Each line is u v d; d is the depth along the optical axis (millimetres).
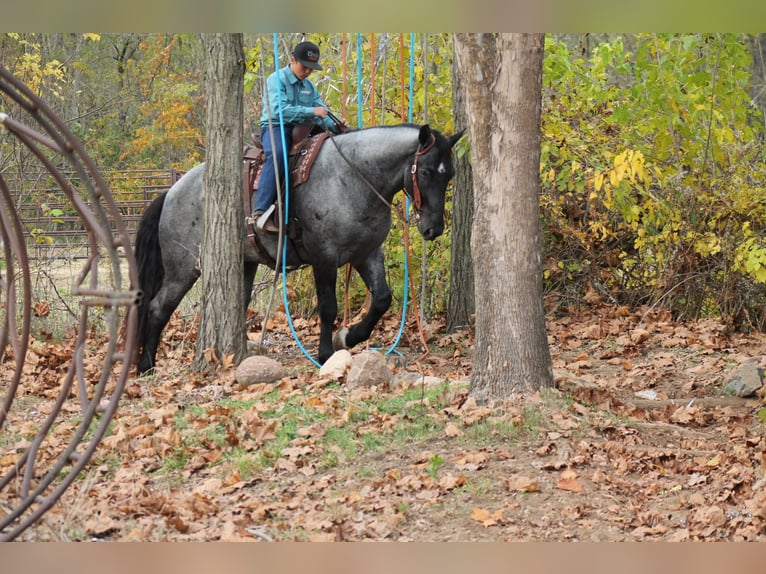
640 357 11500
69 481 5023
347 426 7895
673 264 13086
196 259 10695
